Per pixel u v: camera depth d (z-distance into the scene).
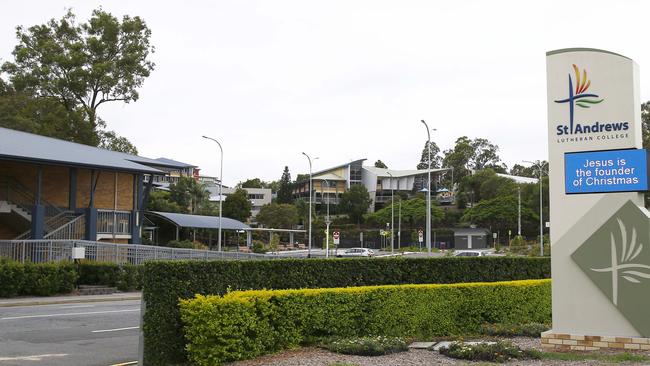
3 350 12.23
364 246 98.12
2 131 38.38
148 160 45.28
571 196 11.84
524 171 143.25
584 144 11.84
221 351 9.64
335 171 138.50
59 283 26.30
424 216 100.62
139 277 29.56
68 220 36.25
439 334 13.22
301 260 12.30
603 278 11.41
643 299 11.08
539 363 9.91
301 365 9.50
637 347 10.97
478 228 93.19
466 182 112.94
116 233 39.22
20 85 59.06
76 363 11.02
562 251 11.82
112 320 17.55
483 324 14.02
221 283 10.70
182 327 9.96
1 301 23.27
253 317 10.19
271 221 101.75
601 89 11.77
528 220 91.19
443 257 15.31
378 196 132.00
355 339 11.21
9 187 36.41
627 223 11.30
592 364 9.73
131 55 62.38
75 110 59.50
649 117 61.12
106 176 41.16
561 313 11.73
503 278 16.36
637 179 11.28
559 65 12.16
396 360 10.09
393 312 12.50
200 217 61.34
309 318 11.26
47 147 36.59
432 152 153.00
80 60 60.09
